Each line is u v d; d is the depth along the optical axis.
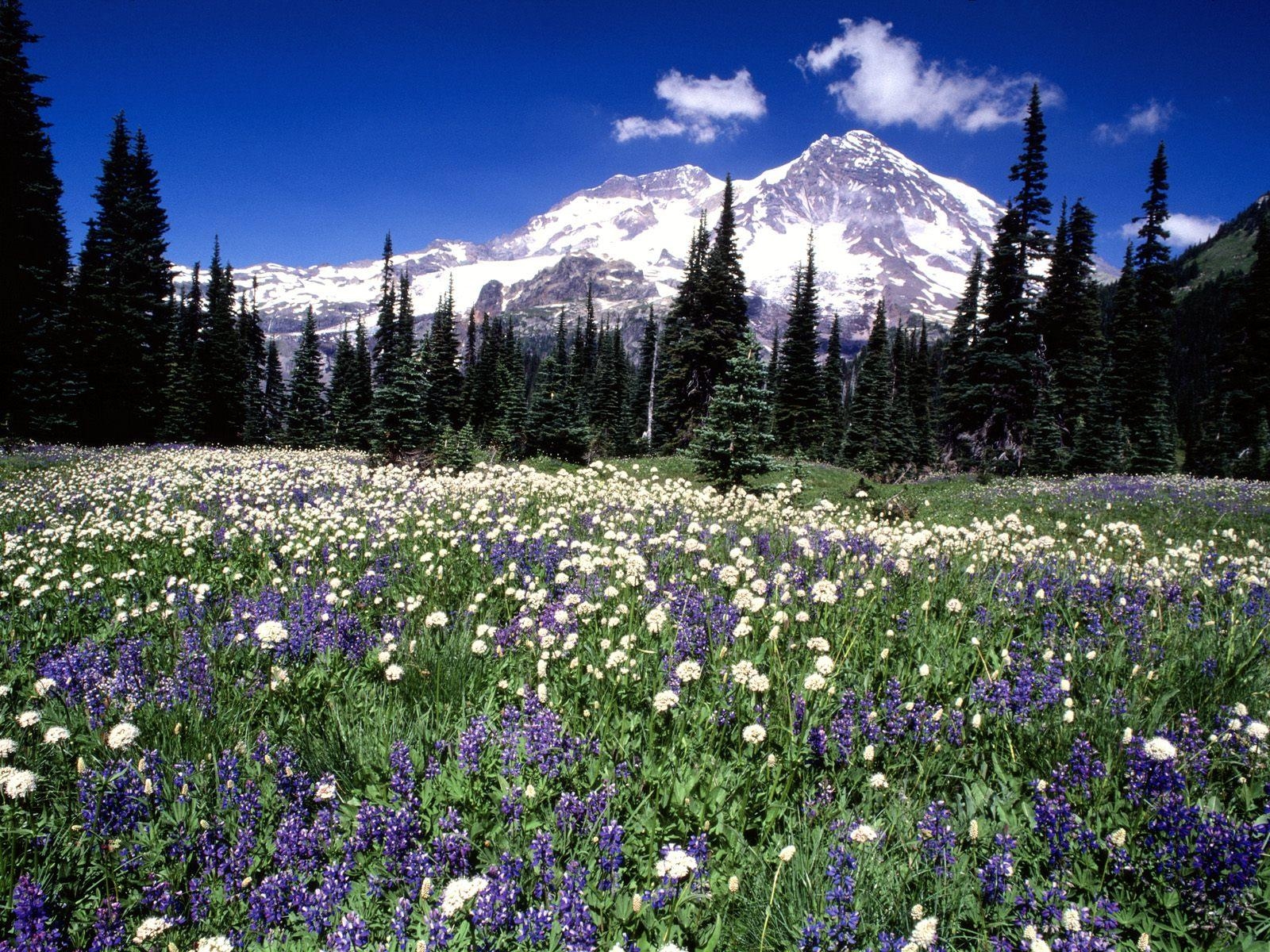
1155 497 22.11
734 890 2.57
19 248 37.12
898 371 70.62
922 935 2.28
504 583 6.52
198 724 3.94
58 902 2.75
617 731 3.83
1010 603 5.59
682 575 6.43
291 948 2.62
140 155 58.00
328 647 4.95
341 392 60.47
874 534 8.39
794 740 3.62
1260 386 52.44
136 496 14.62
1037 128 37.47
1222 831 2.67
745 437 22.53
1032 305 37.66
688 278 44.38
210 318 60.78
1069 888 2.81
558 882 2.79
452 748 3.71
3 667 5.13
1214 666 4.41
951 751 3.64
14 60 38.59
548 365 41.97
